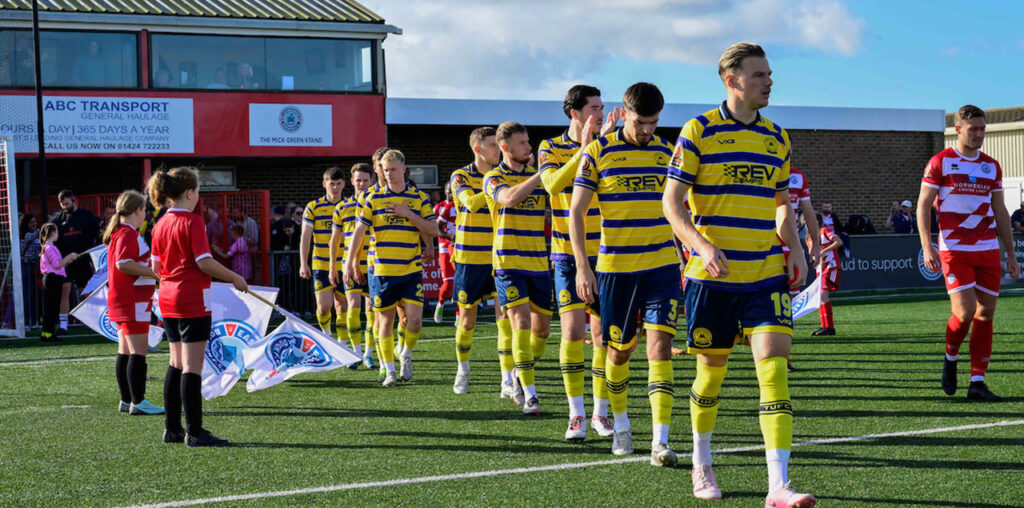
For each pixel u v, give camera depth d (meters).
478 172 7.12
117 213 6.66
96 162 19.23
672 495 4.27
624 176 4.89
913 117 25.44
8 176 13.36
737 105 4.07
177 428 5.70
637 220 4.89
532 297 6.45
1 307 14.02
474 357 9.77
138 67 18.30
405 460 5.10
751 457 5.01
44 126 17.48
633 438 5.57
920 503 4.09
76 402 7.35
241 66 19.00
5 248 14.05
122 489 4.55
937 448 5.12
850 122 24.73
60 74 17.86
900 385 7.39
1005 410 6.23
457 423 6.17
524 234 6.34
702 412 4.24
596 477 4.62
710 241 4.06
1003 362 8.58
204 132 18.62
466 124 20.66
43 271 12.59
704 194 4.06
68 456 5.31
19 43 17.53
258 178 21.78
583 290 4.86
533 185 5.71
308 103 19.30
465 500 4.24
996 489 4.28
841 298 17.00
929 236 6.78
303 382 8.22
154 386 8.29
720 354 4.15
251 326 7.29
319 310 10.01
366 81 19.83
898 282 18.67
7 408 7.05
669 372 4.86
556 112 21.47
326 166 22.30
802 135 24.75
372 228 7.94
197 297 5.58
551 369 8.79
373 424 6.20
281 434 5.91
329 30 19.36
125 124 18.16
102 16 17.86
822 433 5.61
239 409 6.90
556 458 5.07
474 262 7.21
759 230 4.03
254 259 15.37
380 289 7.88
